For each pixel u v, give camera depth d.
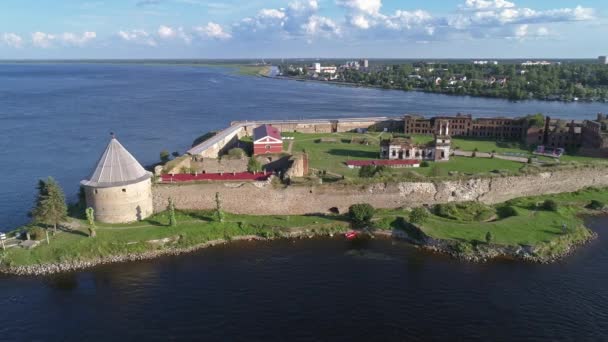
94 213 80.25
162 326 56.81
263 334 55.22
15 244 74.00
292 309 60.25
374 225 85.50
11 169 127.00
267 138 132.25
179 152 149.75
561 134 151.12
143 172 84.00
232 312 59.56
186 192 87.06
